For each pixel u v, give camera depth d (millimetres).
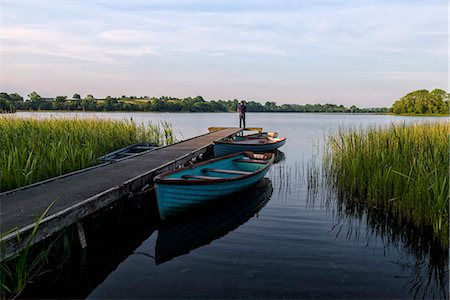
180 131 31953
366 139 10055
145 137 15688
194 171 8625
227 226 6895
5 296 4090
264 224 6965
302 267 4969
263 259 5258
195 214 7363
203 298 4137
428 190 6043
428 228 6020
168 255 5504
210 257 5375
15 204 5289
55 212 4914
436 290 4371
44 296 4254
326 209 7941
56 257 5105
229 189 7867
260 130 25609
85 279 4676
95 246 5922
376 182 7598
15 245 3945
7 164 6875
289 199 8836
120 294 4273
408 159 7449
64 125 13078
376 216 7301
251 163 10781
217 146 14555
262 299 4102
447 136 8250
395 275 4758
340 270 4875
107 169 8273
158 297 4172
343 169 9531
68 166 8141
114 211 6789
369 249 5633
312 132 33781
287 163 14789
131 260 5332
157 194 6480
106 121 15352
